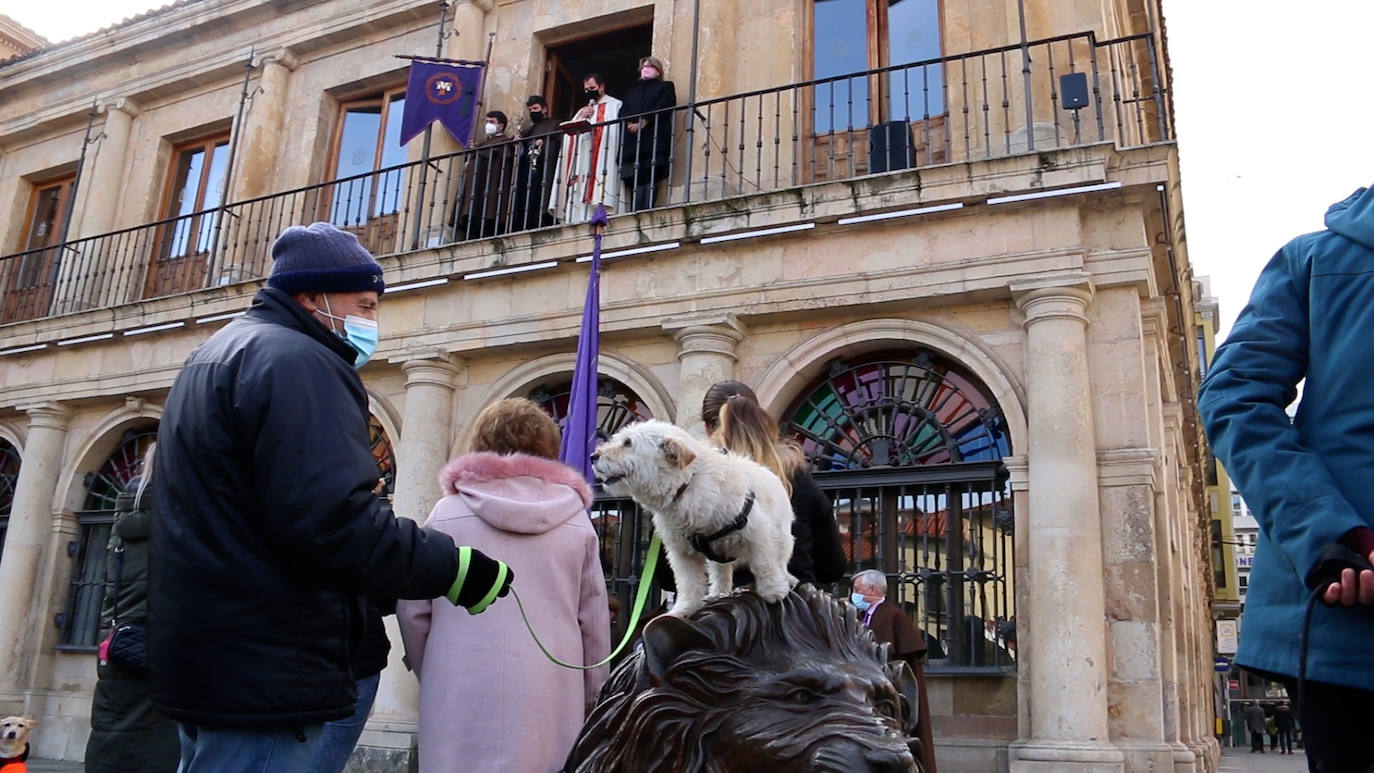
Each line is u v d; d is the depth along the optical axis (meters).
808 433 9.12
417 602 3.34
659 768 1.59
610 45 12.39
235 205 11.97
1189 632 12.51
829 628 1.71
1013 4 9.49
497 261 10.13
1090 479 7.53
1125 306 7.96
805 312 8.91
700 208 9.24
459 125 11.67
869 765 1.42
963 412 8.65
